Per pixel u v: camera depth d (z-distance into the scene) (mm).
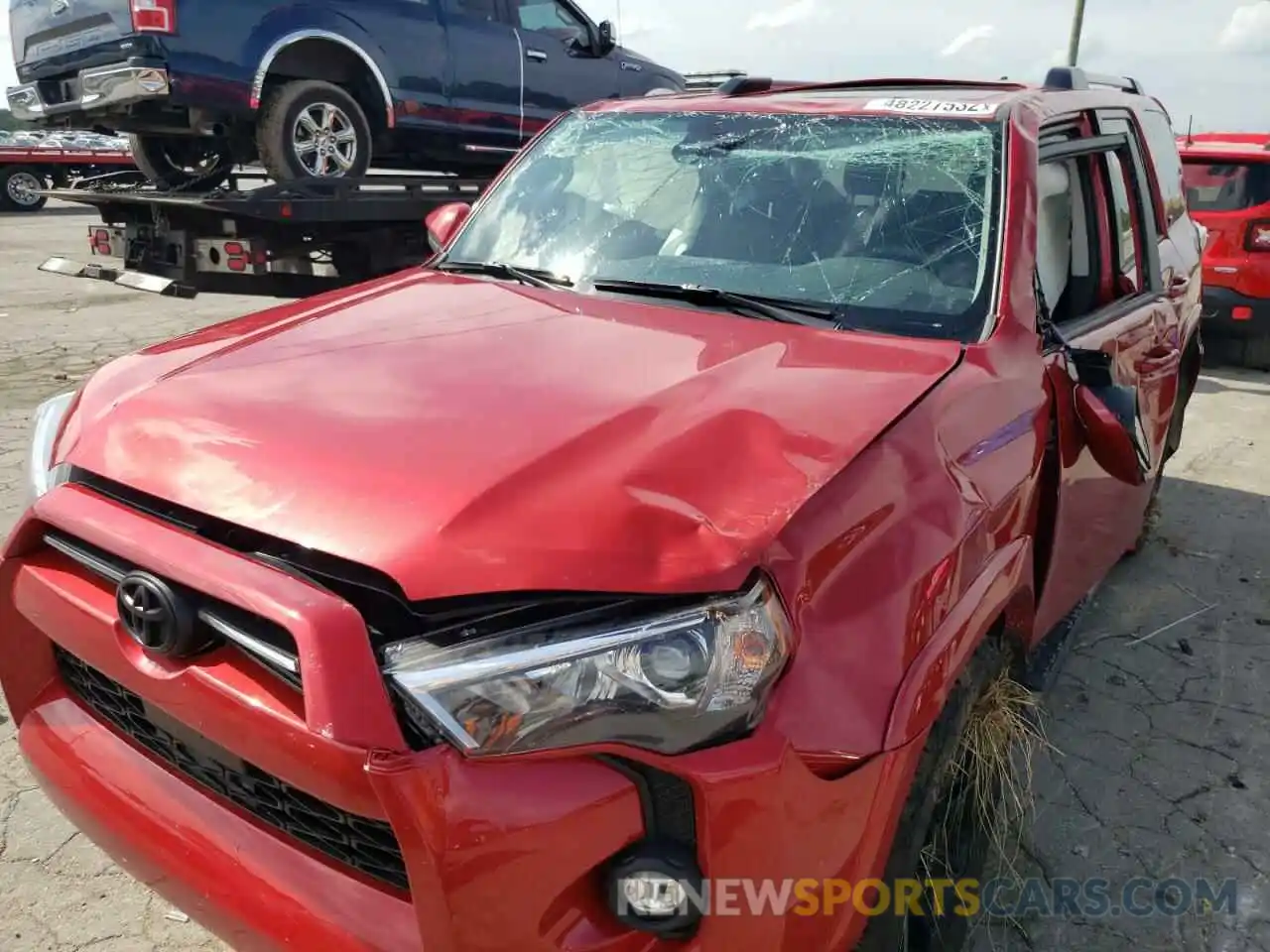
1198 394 8016
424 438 1856
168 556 1725
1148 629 4148
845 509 1816
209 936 2465
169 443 1948
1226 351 8703
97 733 2105
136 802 1967
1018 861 2785
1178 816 3023
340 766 1525
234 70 6734
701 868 1580
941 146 2871
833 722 1674
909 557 1866
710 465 1825
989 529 2117
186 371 2236
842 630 1736
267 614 1583
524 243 3178
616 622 1580
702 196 3006
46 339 8984
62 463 2123
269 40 6844
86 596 1935
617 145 3305
